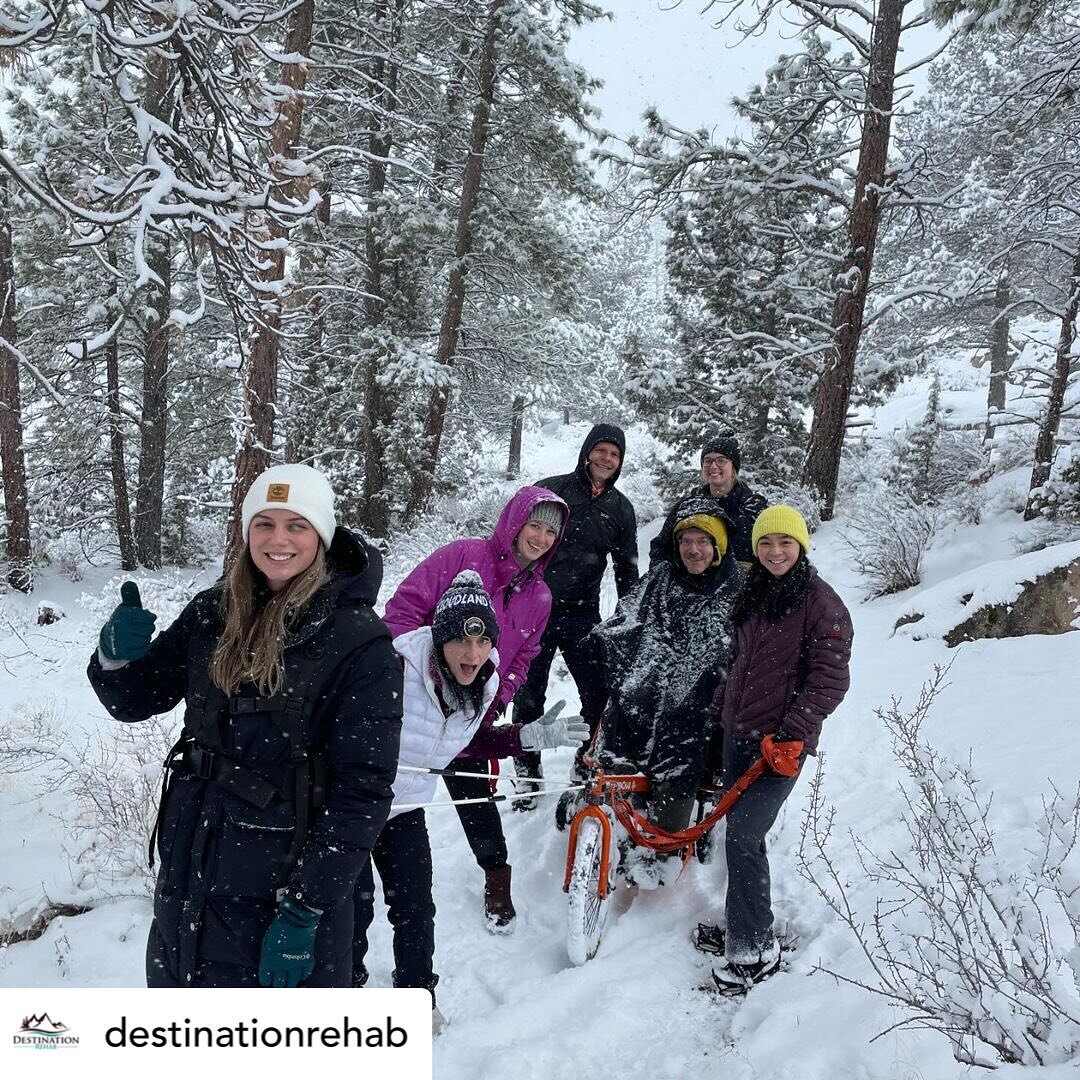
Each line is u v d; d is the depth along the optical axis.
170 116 5.29
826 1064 2.62
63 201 4.30
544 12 15.43
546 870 4.24
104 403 19.39
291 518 1.93
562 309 17.36
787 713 3.32
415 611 3.49
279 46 9.56
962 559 10.77
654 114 13.35
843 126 14.09
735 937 3.27
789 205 15.95
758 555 3.44
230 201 4.74
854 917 3.46
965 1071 2.33
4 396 17.05
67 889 3.98
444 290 18.05
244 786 1.94
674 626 3.98
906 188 13.20
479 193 16.41
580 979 3.32
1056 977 2.24
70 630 11.38
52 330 17.80
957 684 6.20
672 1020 3.11
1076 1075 1.97
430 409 16.59
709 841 4.18
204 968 1.99
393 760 2.00
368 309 17.14
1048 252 18.55
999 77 24.58
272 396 10.14
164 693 2.15
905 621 8.30
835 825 4.36
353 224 17.06
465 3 14.89
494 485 21.69
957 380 32.22
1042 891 2.97
